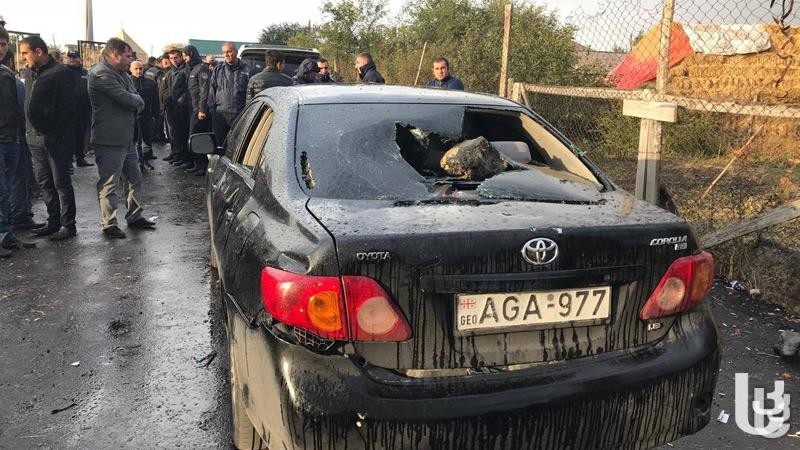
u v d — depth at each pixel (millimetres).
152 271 5164
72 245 5891
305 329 1860
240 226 2547
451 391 1851
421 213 2105
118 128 5945
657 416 2045
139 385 3268
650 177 4836
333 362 1839
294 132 2709
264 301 1990
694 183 7109
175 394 3180
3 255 5441
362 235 1881
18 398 3123
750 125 8344
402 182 2475
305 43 26719
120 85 5832
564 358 2006
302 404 1812
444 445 1817
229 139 4152
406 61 18141
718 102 4324
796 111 3908
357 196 2342
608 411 1971
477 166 2641
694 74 11250
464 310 1902
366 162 2561
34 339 3818
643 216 2211
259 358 2014
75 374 3379
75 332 3930
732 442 2814
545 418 1892
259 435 2234
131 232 6406
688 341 2148
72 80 5812
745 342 3803
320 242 1885
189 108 10406
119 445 2744
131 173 6387
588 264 1994
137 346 3738
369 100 2994
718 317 4168
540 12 13625
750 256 4754
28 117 5676
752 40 10703
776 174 7176
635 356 2064
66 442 2762
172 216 7168
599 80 10414
